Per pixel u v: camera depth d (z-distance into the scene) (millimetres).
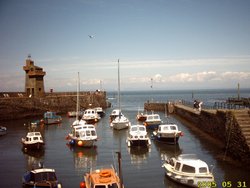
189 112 62094
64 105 92125
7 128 59281
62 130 56906
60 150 38750
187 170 24062
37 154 36719
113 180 21344
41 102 83312
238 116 31781
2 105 71312
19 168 30625
